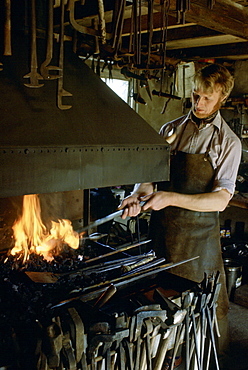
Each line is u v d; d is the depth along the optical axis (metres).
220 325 2.16
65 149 1.31
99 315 1.31
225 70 1.93
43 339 1.10
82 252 2.11
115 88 4.80
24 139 1.23
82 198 3.11
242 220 4.30
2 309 1.40
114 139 1.47
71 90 1.57
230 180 2.03
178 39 2.78
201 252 2.12
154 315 1.32
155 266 1.80
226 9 2.16
